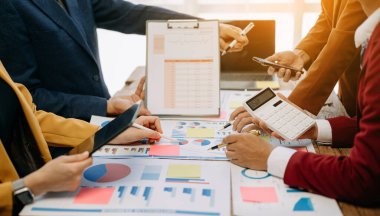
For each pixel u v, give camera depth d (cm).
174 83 138
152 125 127
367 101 82
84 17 160
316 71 133
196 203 87
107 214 84
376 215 84
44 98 139
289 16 254
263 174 99
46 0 141
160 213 84
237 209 85
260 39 182
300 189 92
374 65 81
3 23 131
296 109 118
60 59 145
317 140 116
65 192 92
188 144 117
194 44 137
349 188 85
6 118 107
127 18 174
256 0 254
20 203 88
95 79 155
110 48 274
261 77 177
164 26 138
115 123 104
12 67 134
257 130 123
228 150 105
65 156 93
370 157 82
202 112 138
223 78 177
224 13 260
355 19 127
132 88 171
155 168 103
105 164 106
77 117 140
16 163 110
